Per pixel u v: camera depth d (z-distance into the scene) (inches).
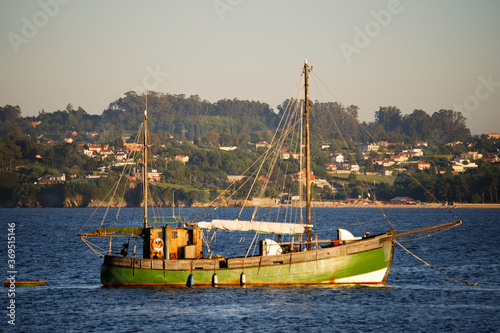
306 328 6117.1
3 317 6633.9
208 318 6486.2
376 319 6437.0
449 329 6092.5
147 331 6058.1
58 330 6127.0
